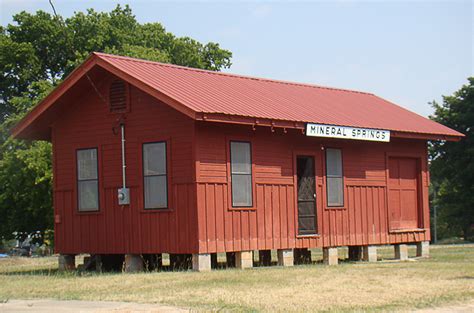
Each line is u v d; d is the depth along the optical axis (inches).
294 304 601.3
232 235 930.7
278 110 987.3
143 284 743.1
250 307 582.6
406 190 1191.6
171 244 919.7
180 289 697.0
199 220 895.7
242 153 954.1
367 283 742.5
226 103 932.0
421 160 1213.7
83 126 1014.4
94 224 999.6
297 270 887.7
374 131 1071.6
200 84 1002.7
